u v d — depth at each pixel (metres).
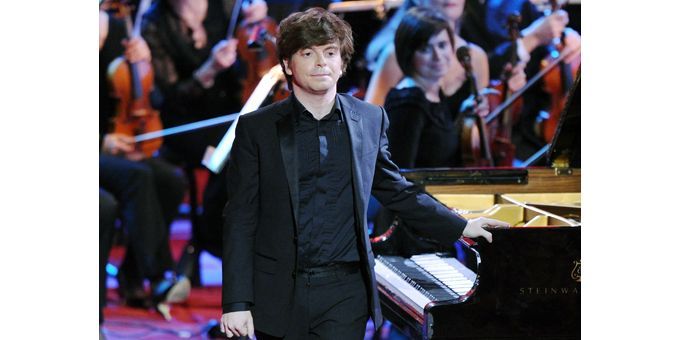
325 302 8.44
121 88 18.70
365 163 8.55
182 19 18.83
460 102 19.52
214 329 17.92
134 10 18.67
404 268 12.24
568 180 13.88
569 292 9.93
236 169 8.54
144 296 18.78
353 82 19.19
